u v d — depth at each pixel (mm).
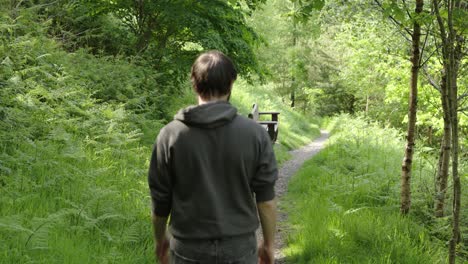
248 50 11773
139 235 4477
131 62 10586
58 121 7094
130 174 6516
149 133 9016
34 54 8617
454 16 4637
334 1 5844
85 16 11531
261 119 20219
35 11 10359
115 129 7844
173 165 2012
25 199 4559
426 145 14250
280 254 5105
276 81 35031
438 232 5828
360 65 14203
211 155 1982
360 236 5102
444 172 6266
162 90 11195
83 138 7352
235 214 2029
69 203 4602
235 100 20250
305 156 14914
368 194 7246
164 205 2109
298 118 27203
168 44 12250
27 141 5977
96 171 5723
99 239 4133
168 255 2281
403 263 4617
